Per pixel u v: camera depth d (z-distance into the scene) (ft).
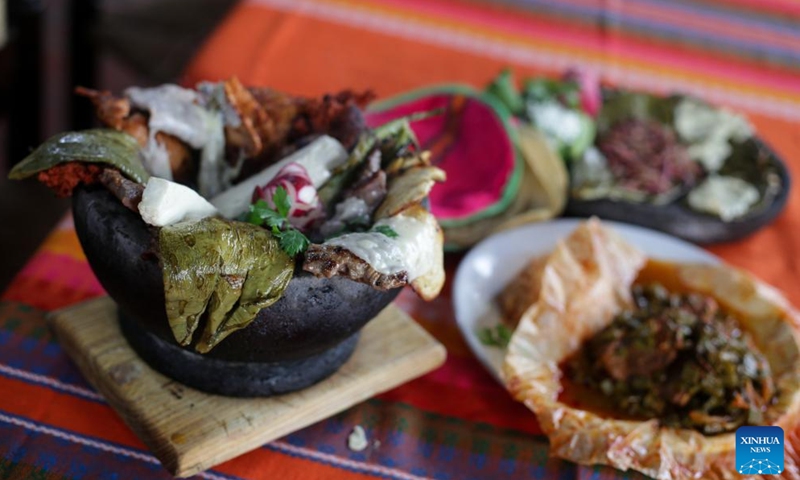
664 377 2.94
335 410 2.78
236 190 2.59
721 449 2.73
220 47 4.03
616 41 4.82
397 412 2.87
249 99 2.73
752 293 3.22
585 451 2.72
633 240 3.45
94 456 2.64
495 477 2.75
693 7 5.26
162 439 2.56
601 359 2.99
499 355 2.99
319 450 2.74
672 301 3.17
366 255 2.35
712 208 3.62
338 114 2.75
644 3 5.21
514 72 4.40
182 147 2.70
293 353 2.54
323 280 2.39
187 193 2.38
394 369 2.85
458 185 3.56
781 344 3.07
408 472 2.73
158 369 2.71
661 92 4.45
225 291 2.30
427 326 3.15
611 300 3.14
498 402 2.96
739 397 2.83
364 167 2.60
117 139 2.56
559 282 3.08
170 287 2.29
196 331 2.40
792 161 4.15
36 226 4.95
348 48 4.29
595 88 4.09
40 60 4.69
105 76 6.13
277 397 2.71
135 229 2.40
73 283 3.07
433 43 4.49
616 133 3.95
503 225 3.46
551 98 3.92
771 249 3.69
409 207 2.48
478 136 3.62
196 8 6.43
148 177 2.54
